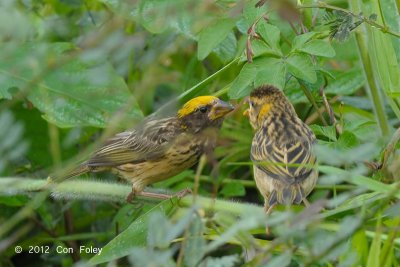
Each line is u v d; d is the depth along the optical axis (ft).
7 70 40.81
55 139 42.80
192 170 46.19
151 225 27.55
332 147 38.60
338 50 44.83
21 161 44.80
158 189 43.09
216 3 39.55
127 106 39.65
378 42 39.55
